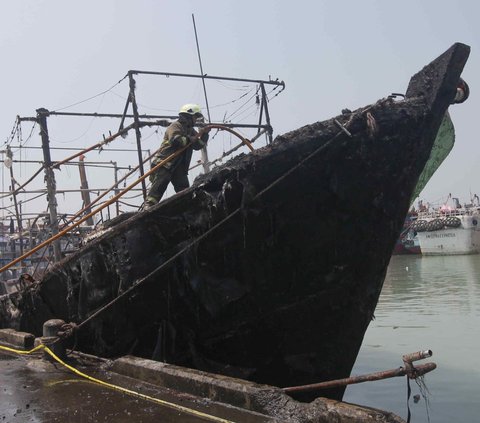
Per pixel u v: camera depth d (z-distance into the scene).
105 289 5.91
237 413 3.92
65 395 4.73
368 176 4.81
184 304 5.43
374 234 5.05
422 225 49.22
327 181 4.81
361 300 5.31
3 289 13.34
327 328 5.37
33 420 4.05
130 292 5.55
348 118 4.76
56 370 5.72
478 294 20.42
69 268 6.32
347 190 4.81
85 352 6.44
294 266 5.07
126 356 5.60
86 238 6.92
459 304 18.14
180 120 6.81
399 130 4.72
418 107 4.74
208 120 9.25
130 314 5.72
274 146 4.76
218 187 5.02
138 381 5.02
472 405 7.57
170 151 6.69
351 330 5.44
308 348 5.45
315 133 4.73
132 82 8.23
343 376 5.61
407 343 12.24
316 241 4.98
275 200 4.83
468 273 30.19
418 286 24.77
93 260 5.89
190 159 7.12
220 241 5.03
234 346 5.47
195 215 5.16
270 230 4.92
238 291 5.14
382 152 4.75
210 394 4.32
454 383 8.78
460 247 46.84
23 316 7.62
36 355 6.41
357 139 4.70
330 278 5.14
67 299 6.53
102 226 6.64
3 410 4.34
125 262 5.55
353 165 4.76
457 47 4.70
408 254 52.56
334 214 4.92
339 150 4.71
